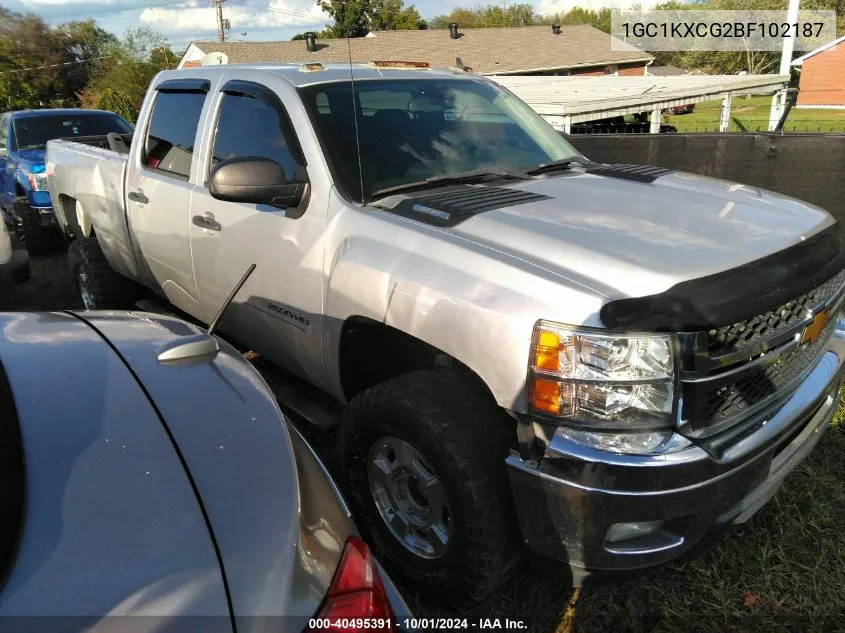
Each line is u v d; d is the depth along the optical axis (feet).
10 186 29.68
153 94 14.16
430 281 7.94
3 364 5.64
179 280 13.21
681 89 45.70
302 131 10.26
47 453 4.63
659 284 7.00
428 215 8.87
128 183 14.43
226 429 5.23
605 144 22.21
